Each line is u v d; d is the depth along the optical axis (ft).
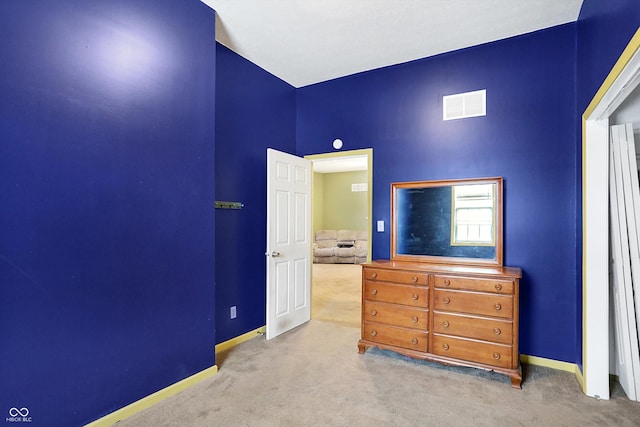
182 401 7.22
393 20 8.74
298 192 12.26
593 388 7.38
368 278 9.63
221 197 10.16
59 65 5.68
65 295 5.76
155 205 7.20
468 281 8.38
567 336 8.78
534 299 9.15
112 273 6.42
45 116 5.50
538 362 9.09
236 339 10.63
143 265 6.96
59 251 5.68
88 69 6.07
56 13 5.64
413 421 6.50
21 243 5.25
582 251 7.88
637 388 7.20
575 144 8.63
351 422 6.48
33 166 5.38
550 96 9.01
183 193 7.80
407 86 11.07
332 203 33.86
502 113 9.61
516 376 7.79
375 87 11.66
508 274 8.13
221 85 10.12
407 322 9.09
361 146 11.91
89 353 6.08
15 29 5.17
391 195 11.02
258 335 11.38
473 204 9.82
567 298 8.77
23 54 5.26
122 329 6.59
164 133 7.39
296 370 8.70
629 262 7.41
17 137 5.20
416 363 9.12
